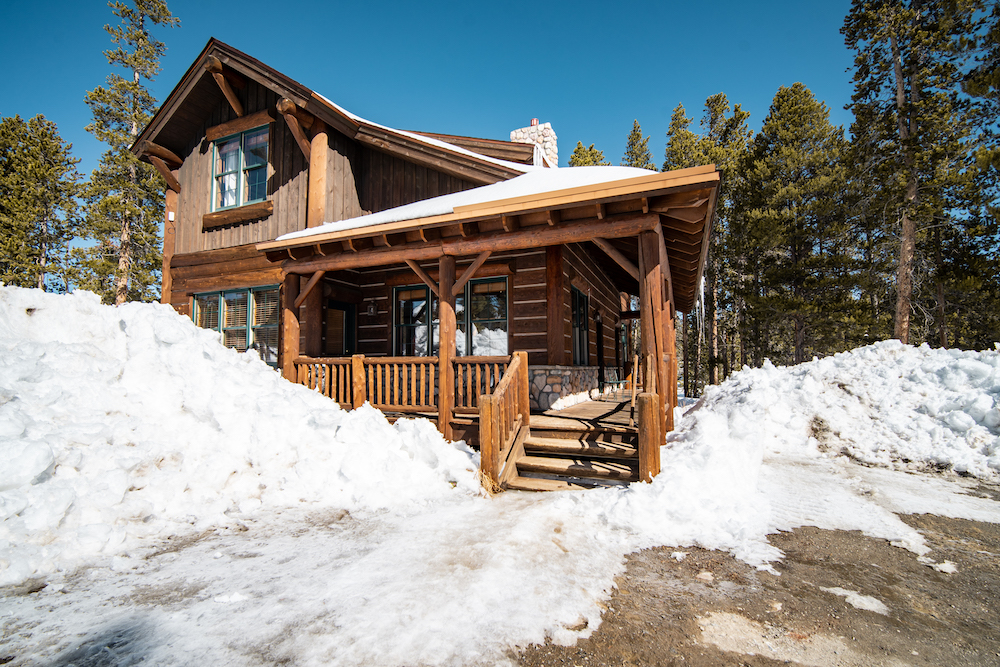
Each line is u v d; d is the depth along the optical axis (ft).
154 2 88.89
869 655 7.39
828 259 66.95
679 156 85.76
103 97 84.28
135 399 16.08
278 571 10.18
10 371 14.08
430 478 16.90
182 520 13.04
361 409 20.58
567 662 7.16
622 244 27.89
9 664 7.01
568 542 11.77
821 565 10.64
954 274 58.13
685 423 21.25
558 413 24.22
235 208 37.70
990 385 21.79
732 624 8.27
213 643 7.56
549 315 27.25
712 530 12.37
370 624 8.06
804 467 19.69
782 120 75.77
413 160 35.32
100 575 9.94
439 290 22.88
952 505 14.65
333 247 25.05
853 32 63.77
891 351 28.48
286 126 37.01
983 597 9.25
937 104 56.85
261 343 36.45
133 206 82.99
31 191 86.74
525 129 51.60
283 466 16.22
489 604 8.73
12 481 11.06
